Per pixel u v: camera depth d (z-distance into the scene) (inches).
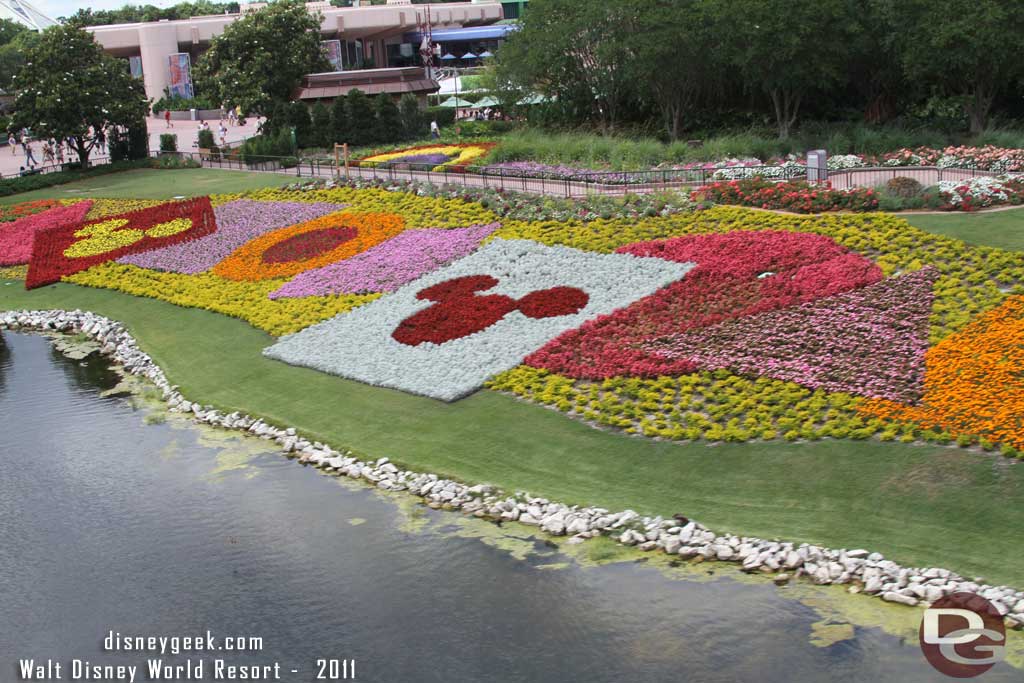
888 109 2273.6
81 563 748.6
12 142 3115.2
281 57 2719.0
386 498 820.0
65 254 1684.3
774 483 758.5
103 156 2741.1
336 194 1753.2
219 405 1042.7
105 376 1186.0
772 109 2299.5
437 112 2709.2
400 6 4525.1
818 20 1988.2
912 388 842.8
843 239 1188.5
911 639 593.0
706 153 1861.5
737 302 1058.7
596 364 973.8
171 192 2036.2
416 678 601.6
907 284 1040.2
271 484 860.0
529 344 1044.5
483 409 935.7
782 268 1129.4
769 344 959.0
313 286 1334.9
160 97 4345.5
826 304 1023.0
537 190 1610.5
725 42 2031.3
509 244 1343.5
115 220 1828.2
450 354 1052.5
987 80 1968.5
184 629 661.3
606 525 740.7
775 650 596.7
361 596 684.7
